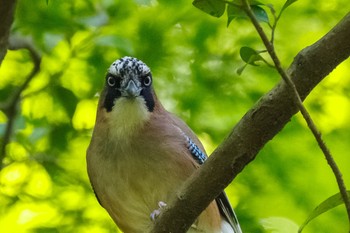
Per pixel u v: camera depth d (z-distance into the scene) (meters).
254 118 6.71
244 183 12.68
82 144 12.38
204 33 12.72
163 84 12.68
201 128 12.73
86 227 12.10
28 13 12.26
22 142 12.06
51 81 12.38
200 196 7.14
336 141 13.43
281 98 6.59
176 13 12.71
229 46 12.95
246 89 12.85
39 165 12.20
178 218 7.30
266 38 6.10
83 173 12.34
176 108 12.77
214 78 12.80
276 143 12.81
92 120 12.61
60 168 12.23
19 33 12.09
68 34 12.40
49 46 11.95
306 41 13.34
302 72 6.53
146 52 12.52
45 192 12.23
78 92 12.66
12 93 12.27
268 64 6.20
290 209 12.87
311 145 12.87
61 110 12.38
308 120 6.13
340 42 6.43
